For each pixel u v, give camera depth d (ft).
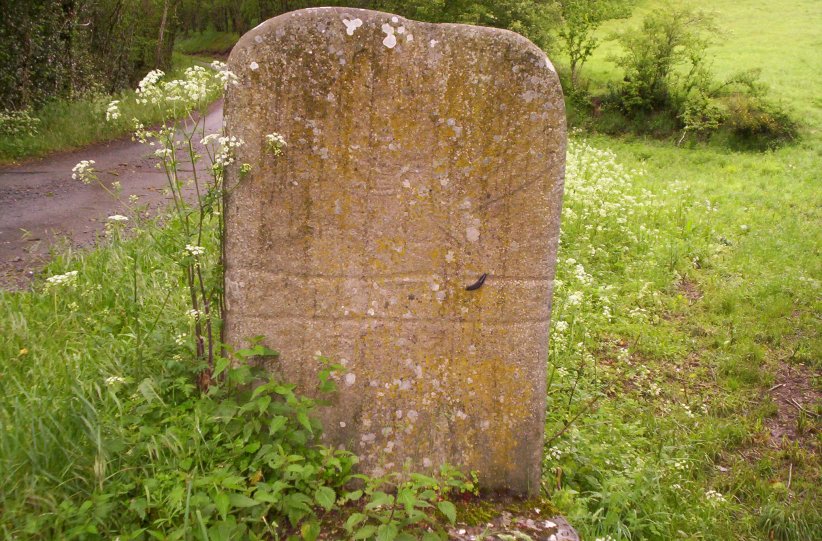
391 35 8.55
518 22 70.95
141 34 73.92
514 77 8.71
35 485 7.43
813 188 35.81
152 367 9.72
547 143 8.88
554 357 14.21
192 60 107.55
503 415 9.46
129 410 8.96
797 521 10.45
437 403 9.36
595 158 30.81
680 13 69.36
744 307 19.25
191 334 9.79
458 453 9.46
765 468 12.12
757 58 76.18
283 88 8.54
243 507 7.77
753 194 33.91
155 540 7.33
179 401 9.25
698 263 23.16
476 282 9.13
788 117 53.62
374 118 8.70
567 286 18.22
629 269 21.11
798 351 16.72
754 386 15.35
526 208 9.03
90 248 18.47
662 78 64.44
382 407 9.32
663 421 13.21
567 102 67.56
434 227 9.00
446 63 8.64
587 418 12.37
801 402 14.75
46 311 12.34
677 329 17.93
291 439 8.50
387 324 9.16
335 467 8.91
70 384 9.25
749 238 25.59
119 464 8.10
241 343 9.12
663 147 54.13
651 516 9.98
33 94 43.39
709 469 12.08
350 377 9.23
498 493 9.54
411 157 8.83
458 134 8.81
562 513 9.34
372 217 8.93
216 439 8.29
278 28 8.41
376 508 8.25
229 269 8.96
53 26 46.03
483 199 8.98
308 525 7.90
